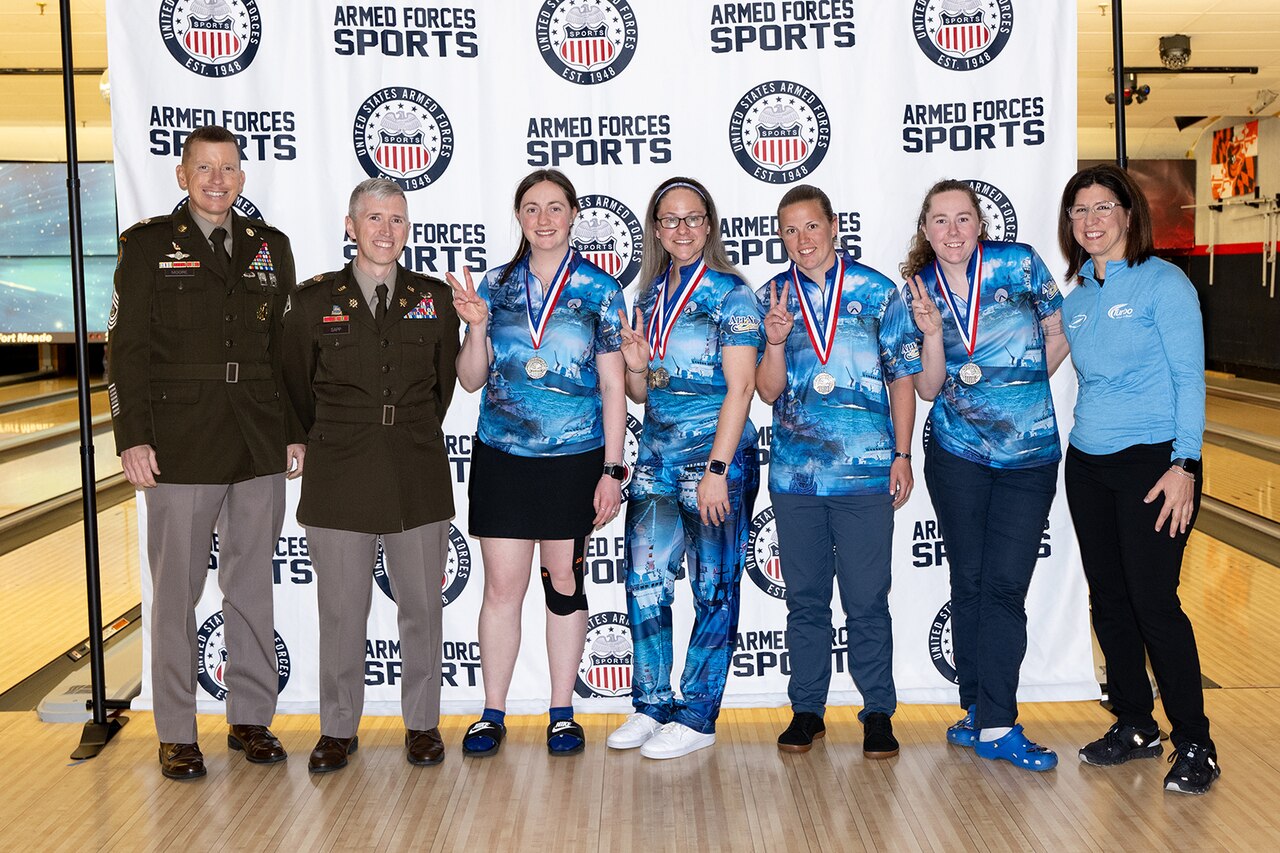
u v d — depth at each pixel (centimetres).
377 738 330
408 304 303
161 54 330
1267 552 564
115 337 289
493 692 321
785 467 307
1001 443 295
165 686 300
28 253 1446
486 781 294
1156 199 1460
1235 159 1349
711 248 306
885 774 294
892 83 336
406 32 336
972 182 337
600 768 302
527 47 337
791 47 336
